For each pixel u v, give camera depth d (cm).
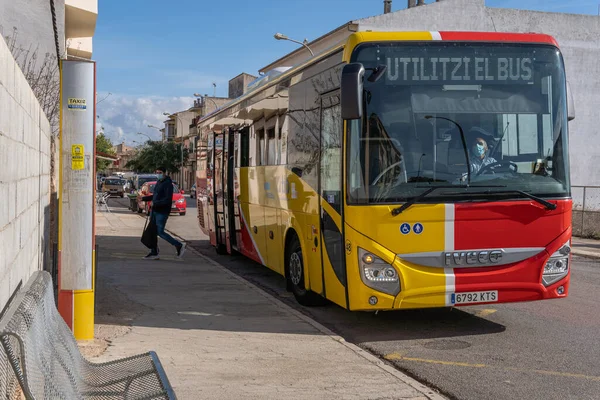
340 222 799
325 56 876
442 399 569
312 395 575
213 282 1180
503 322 909
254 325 848
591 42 3909
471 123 787
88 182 708
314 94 912
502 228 780
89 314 727
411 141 775
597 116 3888
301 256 1002
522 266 784
